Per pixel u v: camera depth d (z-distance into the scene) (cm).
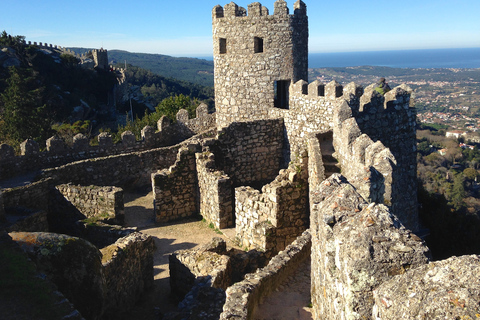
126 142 2195
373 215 417
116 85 8225
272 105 2100
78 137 2028
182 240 1518
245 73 2106
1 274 609
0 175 1747
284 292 807
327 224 471
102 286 739
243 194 1429
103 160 1912
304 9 2064
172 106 3953
